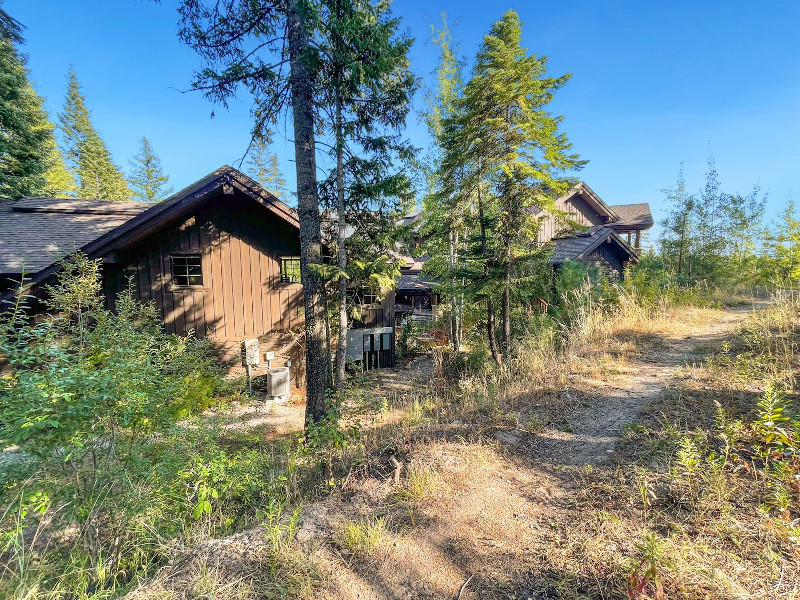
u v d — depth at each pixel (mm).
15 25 14195
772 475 2609
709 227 16703
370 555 2572
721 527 2346
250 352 9656
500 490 3281
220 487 3859
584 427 4324
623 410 4594
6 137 15164
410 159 7676
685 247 17281
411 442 4414
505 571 2357
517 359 7809
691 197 17156
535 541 2596
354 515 3061
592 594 2057
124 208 12117
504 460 3803
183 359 5730
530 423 4539
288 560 2490
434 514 3000
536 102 8039
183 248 9672
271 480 4176
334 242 8062
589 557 2342
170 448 3955
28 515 3111
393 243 8000
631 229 21719
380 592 2260
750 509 2467
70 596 2682
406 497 3252
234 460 4234
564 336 8703
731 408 3906
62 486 3105
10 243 9258
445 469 3641
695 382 4969
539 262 8609
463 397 6535
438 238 10883
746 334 6840
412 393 8594
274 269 10180
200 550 2701
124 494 3320
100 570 2787
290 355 10344
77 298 5648
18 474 2951
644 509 2689
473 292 8602
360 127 7277
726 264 16109
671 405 4367
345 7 6125
